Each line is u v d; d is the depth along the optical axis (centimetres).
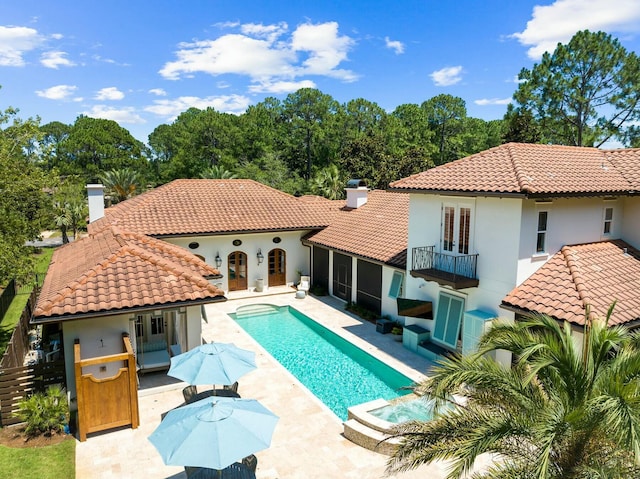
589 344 808
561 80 4300
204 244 2808
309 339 2202
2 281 1798
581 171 1723
